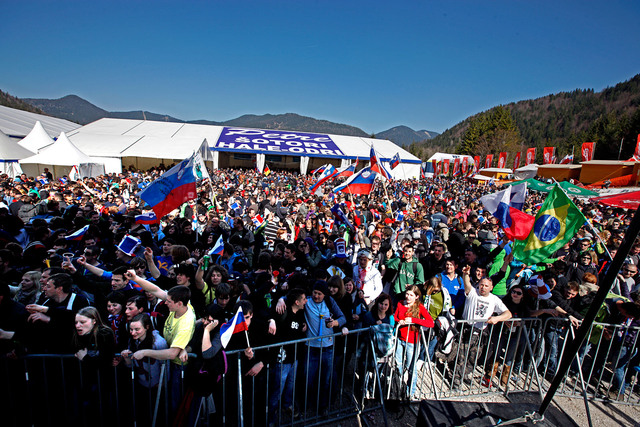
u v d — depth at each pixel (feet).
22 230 23.62
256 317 14.19
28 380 11.23
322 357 14.30
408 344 14.93
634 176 102.53
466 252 20.38
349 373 17.65
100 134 127.65
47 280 13.38
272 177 104.94
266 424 12.71
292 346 13.79
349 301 16.19
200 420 12.84
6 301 11.81
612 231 30.94
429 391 16.31
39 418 11.99
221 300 13.34
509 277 20.90
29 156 62.64
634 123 159.74
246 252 24.36
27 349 11.76
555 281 19.45
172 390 12.51
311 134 173.37
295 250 21.43
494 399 16.07
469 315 17.16
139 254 19.17
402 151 160.86
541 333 16.99
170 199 23.56
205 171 29.37
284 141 150.10
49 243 20.72
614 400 16.37
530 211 52.24
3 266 15.15
